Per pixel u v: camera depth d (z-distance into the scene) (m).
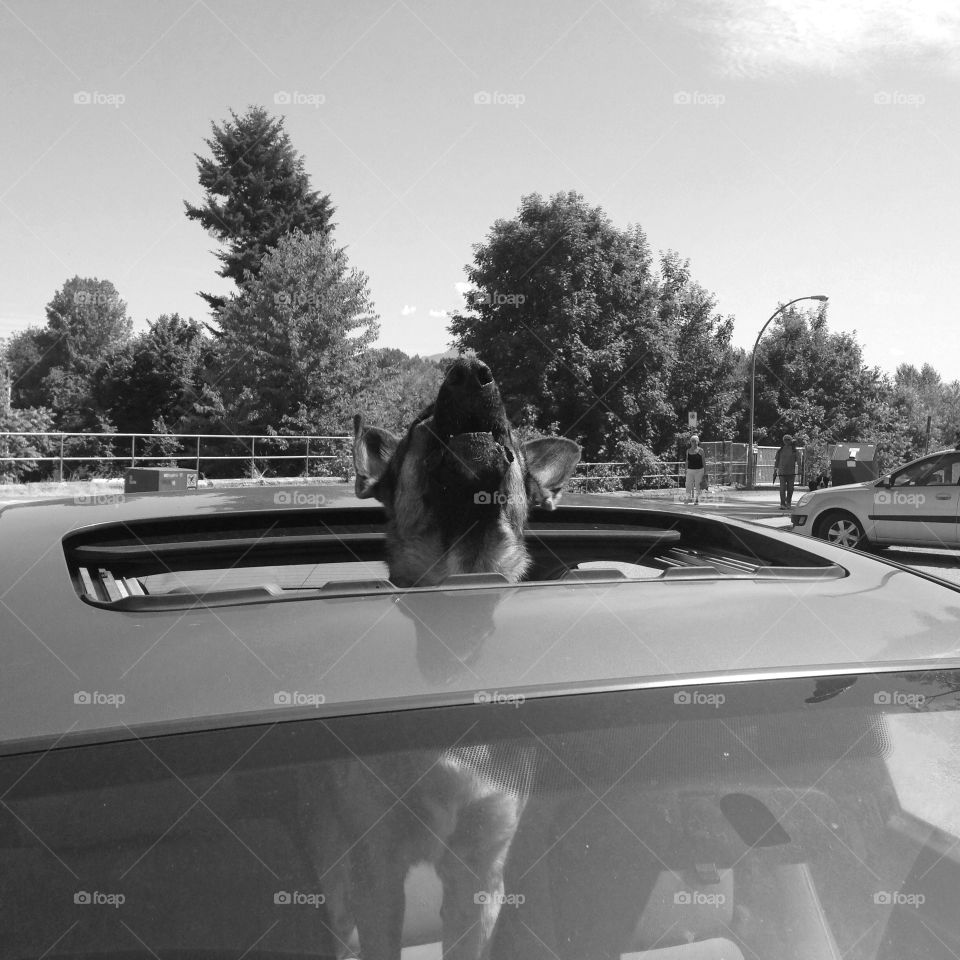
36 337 73.50
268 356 30.81
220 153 41.59
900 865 1.12
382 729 1.12
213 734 1.10
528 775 1.11
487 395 1.77
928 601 1.62
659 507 2.62
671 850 1.08
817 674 1.31
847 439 48.75
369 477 2.13
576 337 28.58
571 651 1.29
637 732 1.17
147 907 0.96
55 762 1.05
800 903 1.07
